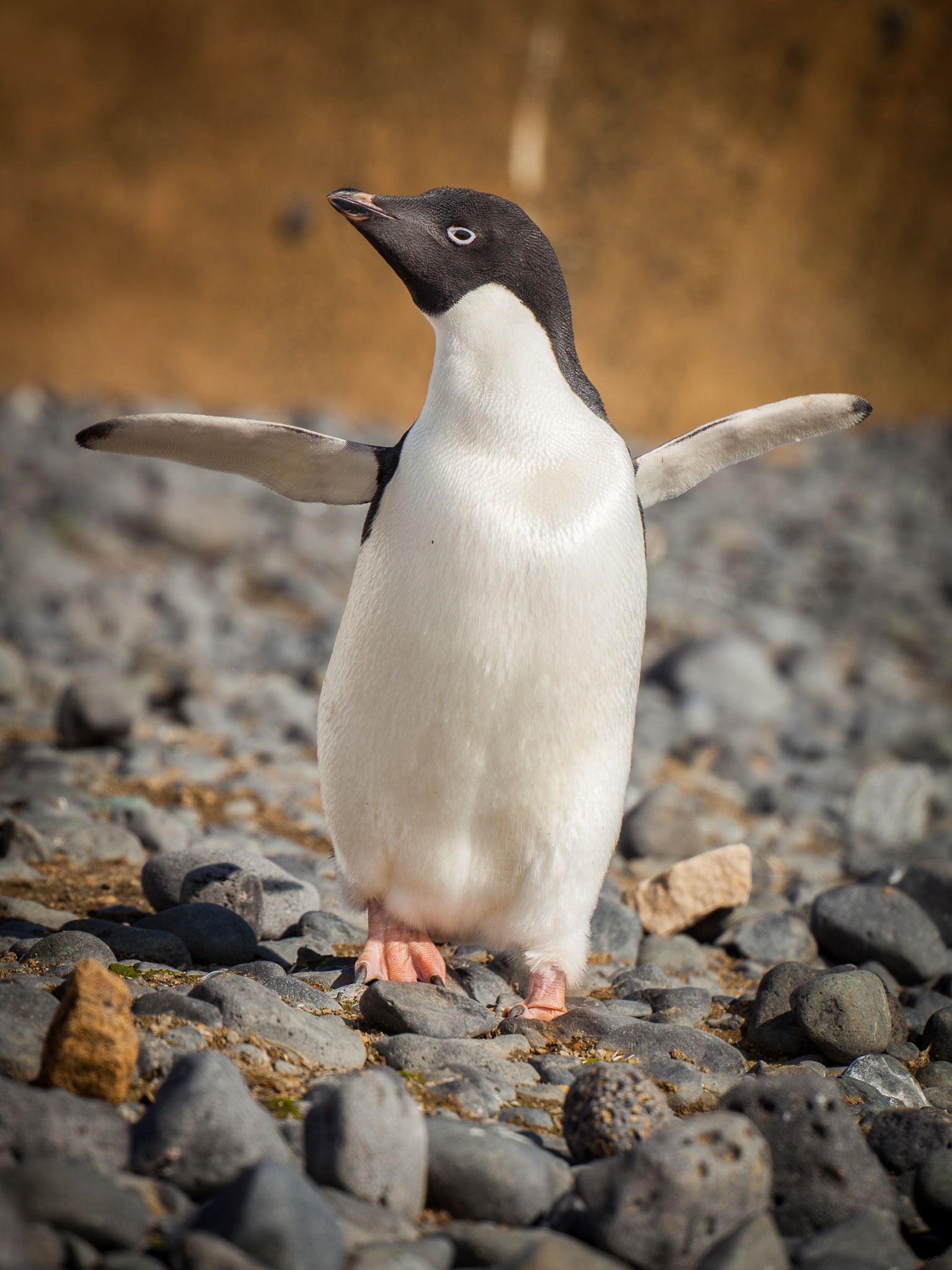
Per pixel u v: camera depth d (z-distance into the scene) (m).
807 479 34.69
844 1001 6.48
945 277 43.44
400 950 6.80
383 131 39.34
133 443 6.80
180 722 13.73
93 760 11.84
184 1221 4.03
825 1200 4.71
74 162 37.09
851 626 23.09
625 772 6.61
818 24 41.62
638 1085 4.97
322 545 23.78
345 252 38.47
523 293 6.39
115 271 37.12
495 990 7.04
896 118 42.59
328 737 6.67
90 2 37.12
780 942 8.62
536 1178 4.52
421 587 6.18
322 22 38.81
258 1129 4.37
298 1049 5.40
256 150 38.34
